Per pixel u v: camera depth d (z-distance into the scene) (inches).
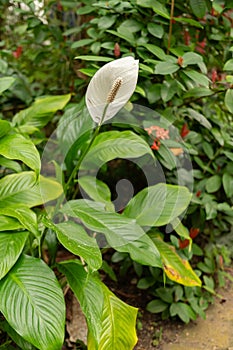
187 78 71.2
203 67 72.9
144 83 75.9
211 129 78.6
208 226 83.4
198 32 82.8
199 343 74.5
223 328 76.5
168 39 75.5
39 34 90.5
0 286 60.0
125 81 60.9
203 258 84.2
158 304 77.2
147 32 75.7
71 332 74.2
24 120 80.0
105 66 60.4
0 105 94.7
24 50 106.7
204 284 81.5
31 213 63.5
